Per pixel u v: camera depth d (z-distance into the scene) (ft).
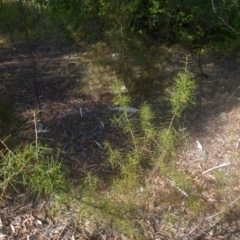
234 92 18.62
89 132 16.35
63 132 16.37
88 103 18.66
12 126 14.03
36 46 26.11
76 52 24.53
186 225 11.80
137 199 11.03
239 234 11.66
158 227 11.69
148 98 18.52
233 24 23.63
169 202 12.12
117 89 12.28
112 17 18.33
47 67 22.88
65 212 12.39
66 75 21.65
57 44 25.62
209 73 21.77
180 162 14.56
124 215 10.52
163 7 23.35
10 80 21.34
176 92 10.88
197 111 17.92
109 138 15.90
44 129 16.53
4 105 13.99
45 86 20.52
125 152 14.90
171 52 21.40
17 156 9.01
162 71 19.34
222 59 23.56
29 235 11.78
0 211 12.50
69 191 9.89
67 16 24.70
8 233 11.85
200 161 14.69
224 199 12.73
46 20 26.20
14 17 27.96
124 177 11.53
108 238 11.44
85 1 20.76
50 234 11.77
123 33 18.37
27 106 18.54
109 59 18.39
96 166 14.17
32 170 8.96
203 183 13.47
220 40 24.88
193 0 21.27
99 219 11.36
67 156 14.82
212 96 19.19
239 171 14.10
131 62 18.37
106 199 10.57
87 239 11.50
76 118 17.44
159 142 12.37
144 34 21.39
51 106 18.47
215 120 17.16
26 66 23.20
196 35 23.43
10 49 25.98
